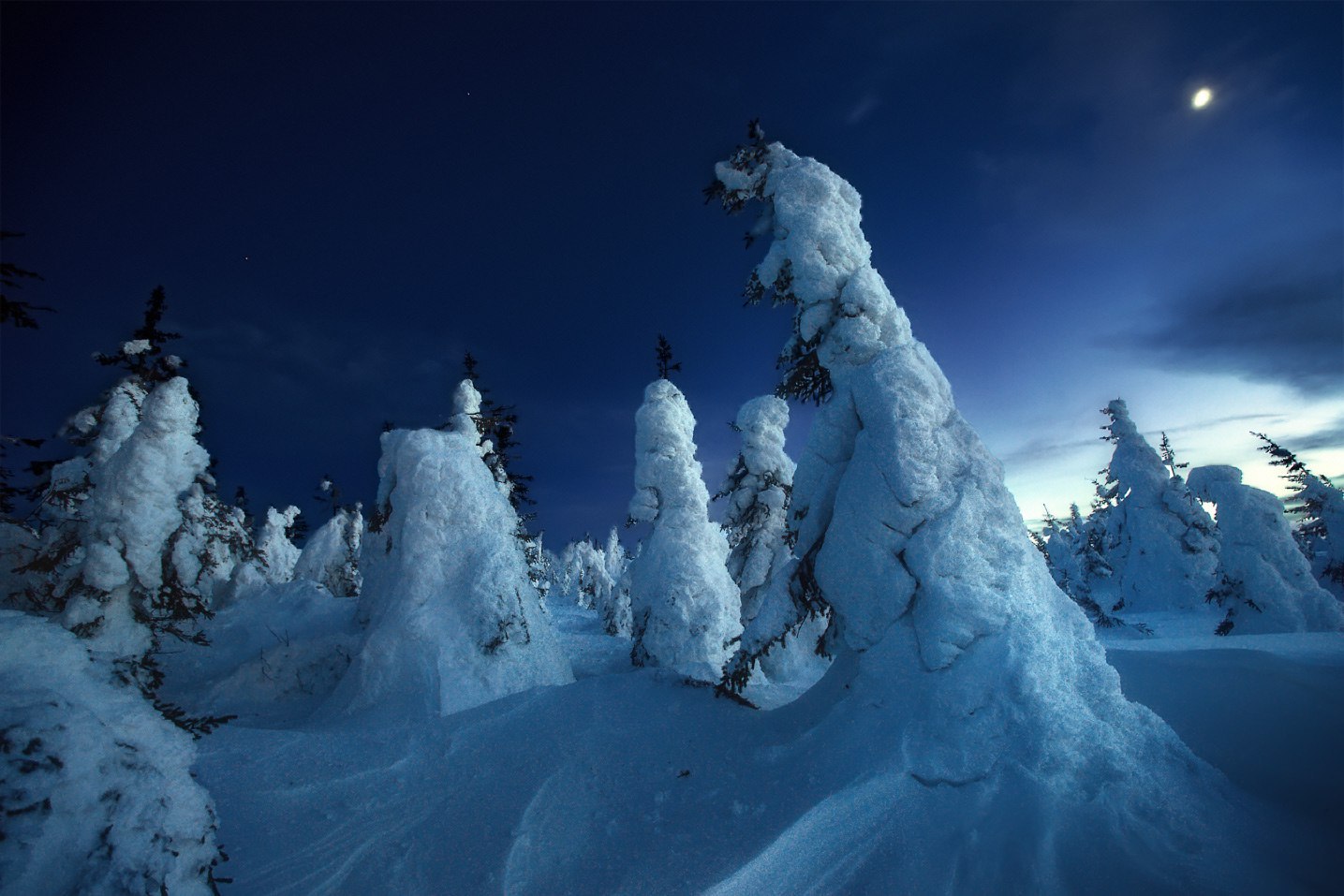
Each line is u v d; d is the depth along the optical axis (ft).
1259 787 16.21
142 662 12.71
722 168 30.66
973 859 13.62
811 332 26.99
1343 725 16.87
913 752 17.01
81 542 37.27
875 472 22.62
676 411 60.90
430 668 34.45
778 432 67.72
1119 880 12.54
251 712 41.04
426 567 38.88
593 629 118.01
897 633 20.57
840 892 13.65
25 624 11.07
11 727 9.17
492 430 67.46
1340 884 12.26
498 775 21.66
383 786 21.38
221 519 43.27
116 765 10.04
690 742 23.25
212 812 11.47
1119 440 107.96
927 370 24.70
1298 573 58.08
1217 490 63.41
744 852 14.79
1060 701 17.17
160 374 43.42
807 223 26.94
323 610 60.85
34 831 8.52
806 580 26.04
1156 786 15.37
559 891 14.70
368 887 15.37
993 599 19.62
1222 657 22.04
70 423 53.72
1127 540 111.04
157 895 9.37
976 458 22.81
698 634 53.47
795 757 19.47
